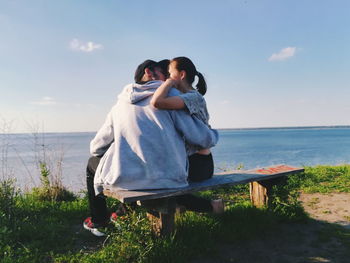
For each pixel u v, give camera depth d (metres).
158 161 2.60
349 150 72.38
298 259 2.82
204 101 2.99
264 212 3.74
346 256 2.87
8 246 2.89
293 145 105.44
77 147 115.94
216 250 2.95
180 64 3.00
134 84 2.82
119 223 2.82
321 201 4.94
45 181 5.21
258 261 2.79
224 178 3.25
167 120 2.71
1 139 5.44
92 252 2.96
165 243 2.73
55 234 3.37
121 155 2.58
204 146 2.89
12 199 4.00
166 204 2.69
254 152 70.31
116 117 2.77
